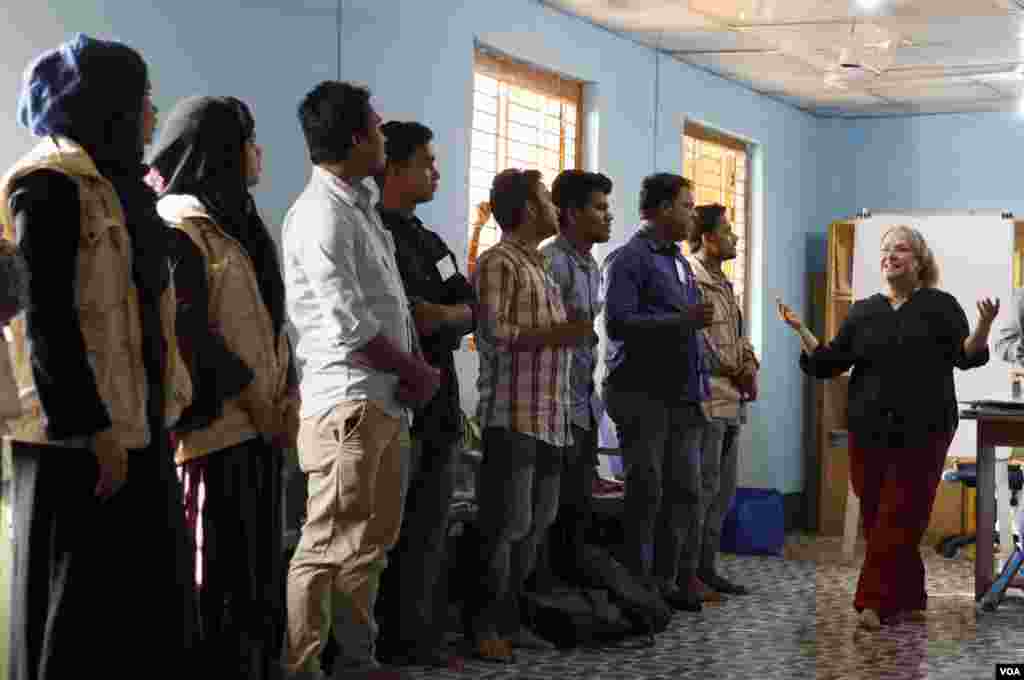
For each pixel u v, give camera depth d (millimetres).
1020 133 10328
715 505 6832
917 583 6129
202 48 4770
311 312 3889
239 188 3496
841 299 10242
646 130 8234
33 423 2750
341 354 3828
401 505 3936
